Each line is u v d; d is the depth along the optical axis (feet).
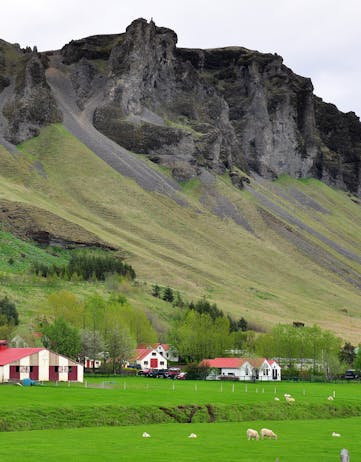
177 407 479.82
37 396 492.95
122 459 337.11
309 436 424.05
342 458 268.62
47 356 630.74
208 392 567.59
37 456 338.34
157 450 360.28
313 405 536.83
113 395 514.27
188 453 354.95
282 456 355.56
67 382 622.13
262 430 410.52
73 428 424.46
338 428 463.01
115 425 442.09
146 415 461.78
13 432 405.18
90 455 343.46
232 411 494.18
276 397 554.87
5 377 609.01
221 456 350.02
